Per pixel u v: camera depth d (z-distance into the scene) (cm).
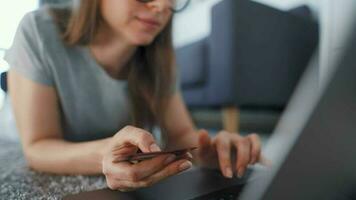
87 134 60
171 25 65
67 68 59
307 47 147
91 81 61
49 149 50
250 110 134
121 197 34
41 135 54
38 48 57
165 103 68
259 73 136
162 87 67
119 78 64
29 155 52
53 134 56
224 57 133
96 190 37
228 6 129
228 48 131
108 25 58
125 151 33
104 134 59
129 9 53
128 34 55
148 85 66
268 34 139
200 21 166
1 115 83
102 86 62
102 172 39
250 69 134
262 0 169
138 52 65
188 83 159
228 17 130
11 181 45
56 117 57
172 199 33
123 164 33
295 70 146
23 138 54
